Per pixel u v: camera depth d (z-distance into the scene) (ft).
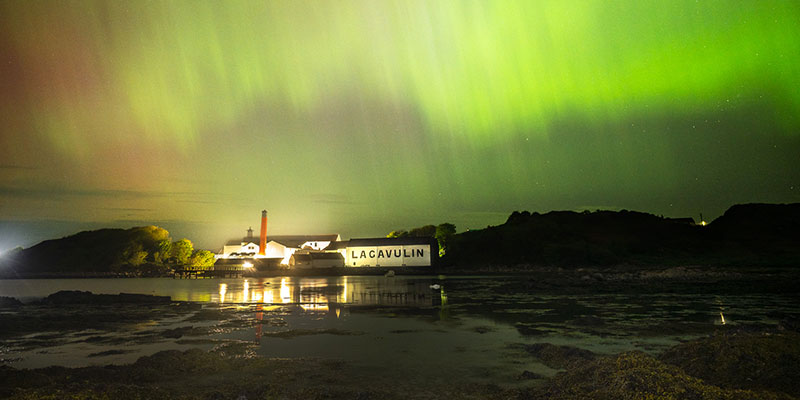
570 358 42.52
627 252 318.04
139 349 51.49
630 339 54.19
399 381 36.22
